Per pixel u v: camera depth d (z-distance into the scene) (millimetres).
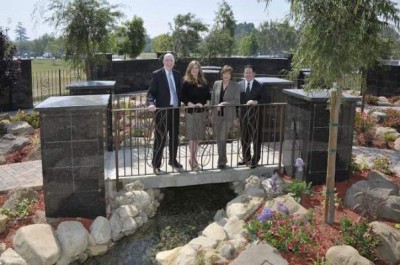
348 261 3729
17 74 11836
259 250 3889
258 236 4191
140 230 5121
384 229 4191
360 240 4047
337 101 4262
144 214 5293
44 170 4629
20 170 6176
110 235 4734
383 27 3945
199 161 6301
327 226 4469
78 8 10656
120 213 4965
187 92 5688
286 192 5398
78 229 4535
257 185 5574
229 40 17328
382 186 5008
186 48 16516
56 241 4328
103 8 10969
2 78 11172
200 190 6141
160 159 5660
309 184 5344
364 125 8727
